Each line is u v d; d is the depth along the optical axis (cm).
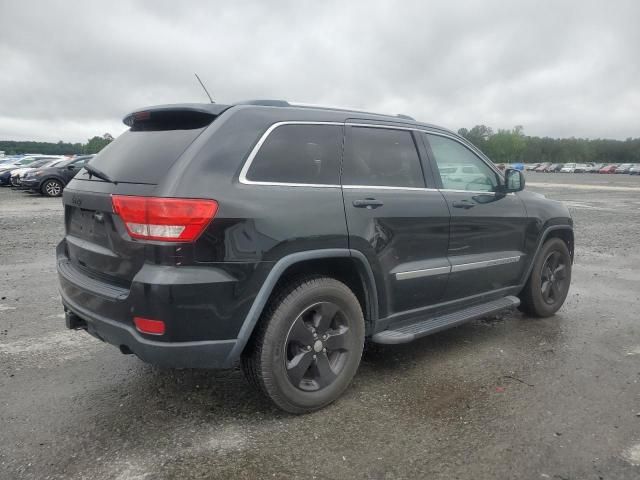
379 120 390
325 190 334
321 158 343
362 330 354
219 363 293
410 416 329
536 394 361
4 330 479
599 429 314
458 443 298
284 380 314
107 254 306
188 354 284
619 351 448
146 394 354
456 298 430
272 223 300
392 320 380
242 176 300
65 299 345
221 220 283
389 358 427
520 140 12888
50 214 1422
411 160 402
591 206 1930
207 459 280
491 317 546
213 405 340
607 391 367
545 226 517
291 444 295
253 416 327
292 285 321
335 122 358
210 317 284
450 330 501
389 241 363
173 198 275
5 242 959
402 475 268
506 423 321
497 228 460
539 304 529
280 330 310
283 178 318
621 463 279
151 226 276
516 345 460
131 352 307
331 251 326
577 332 499
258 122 320
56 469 269
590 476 268
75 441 295
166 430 309
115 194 296
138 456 281
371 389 368
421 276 387
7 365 400
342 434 307
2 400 343
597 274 765
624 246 1021
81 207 332
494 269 459
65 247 391
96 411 330
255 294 295
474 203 436
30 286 641
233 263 287
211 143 298
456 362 419
